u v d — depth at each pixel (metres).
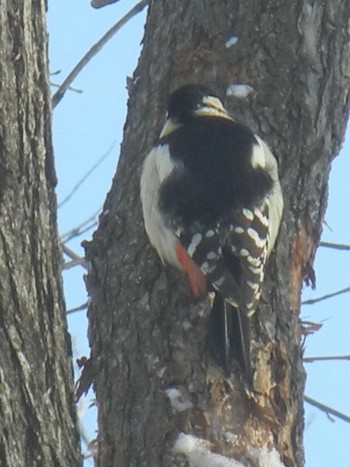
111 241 10.52
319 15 11.49
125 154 11.27
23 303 8.20
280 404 9.49
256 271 9.76
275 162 10.68
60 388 8.29
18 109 8.49
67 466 8.08
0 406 7.87
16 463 7.82
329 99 11.25
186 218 10.05
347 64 11.48
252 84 11.25
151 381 9.43
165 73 11.52
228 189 10.18
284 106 11.09
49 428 8.06
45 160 8.68
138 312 9.88
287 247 10.41
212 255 9.82
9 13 8.55
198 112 11.07
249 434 9.15
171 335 9.65
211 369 9.38
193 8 11.68
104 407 9.57
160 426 9.17
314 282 10.73
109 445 9.37
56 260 8.56
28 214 8.41
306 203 10.70
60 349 8.37
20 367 8.05
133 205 10.70
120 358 9.69
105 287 10.19
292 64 11.28
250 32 11.48
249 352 9.37
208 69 11.42
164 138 10.89
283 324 9.94
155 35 11.81
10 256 8.22
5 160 8.37
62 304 8.55
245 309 9.54
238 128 10.77
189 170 10.34
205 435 9.06
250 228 9.96
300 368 9.91
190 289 9.98
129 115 11.58
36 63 8.70
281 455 9.25
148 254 10.30
